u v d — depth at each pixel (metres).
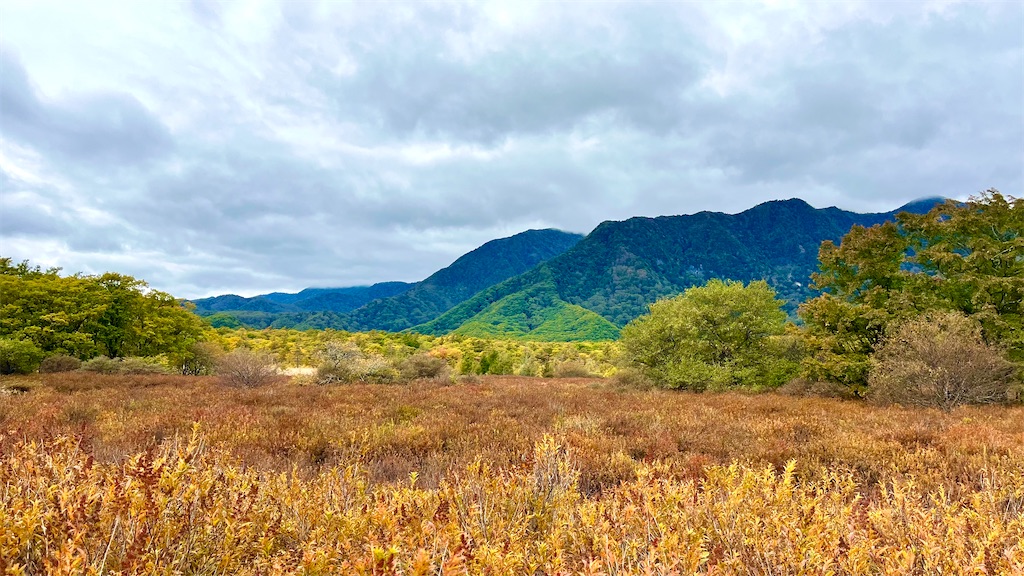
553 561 2.01
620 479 5.12
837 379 17.25
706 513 2.68
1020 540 2.28
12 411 9.52
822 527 2.49
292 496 2.84
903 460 5.56
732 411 11.66
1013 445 6.25
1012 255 16.42
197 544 2.15
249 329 94.06
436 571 1.79
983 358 11.84
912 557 2.13
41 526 1.98
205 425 7.45
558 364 45.69
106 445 6.03
